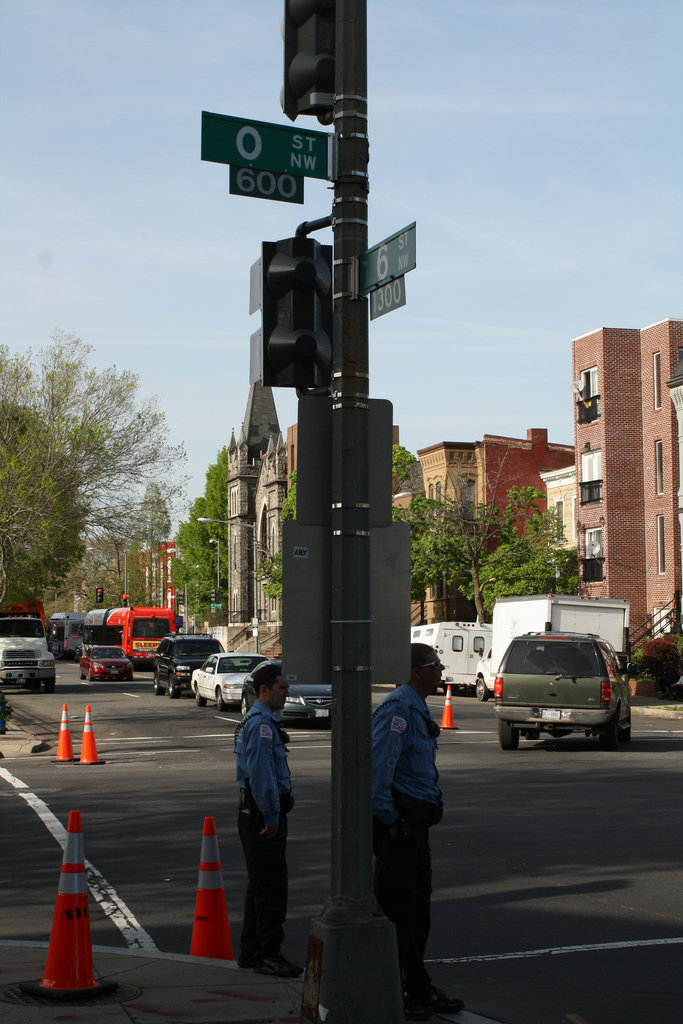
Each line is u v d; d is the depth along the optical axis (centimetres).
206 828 754
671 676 3853
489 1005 662
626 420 4975
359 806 552
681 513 4509
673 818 1339
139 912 896
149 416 3869
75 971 639
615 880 1009
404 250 544
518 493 5244
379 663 592
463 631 4369
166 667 4012
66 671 6825
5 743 2247
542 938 819
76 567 4278
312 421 592
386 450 601
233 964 715
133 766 1939
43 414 3772
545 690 2062
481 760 1938
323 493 590
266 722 708
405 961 631
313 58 604
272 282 587
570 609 3662
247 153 589
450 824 1300
